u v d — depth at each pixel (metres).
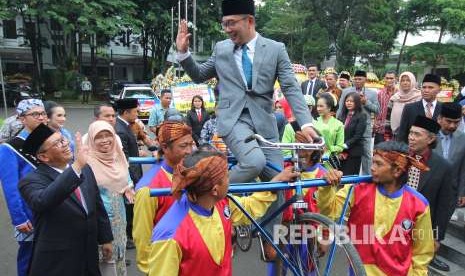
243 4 3.10
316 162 3.53
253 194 3.15
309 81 9.52
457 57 30.72
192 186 2.25
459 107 4.48
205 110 9.24
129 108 5.52
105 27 25.44
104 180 3.85
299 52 33.19
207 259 2.29
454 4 29.84
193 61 3.39
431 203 3.85
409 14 31.77
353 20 31.61
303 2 32.19
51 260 2.93
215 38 31.19
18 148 3.74
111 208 3.88
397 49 35.75
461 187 4.60
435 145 3.81
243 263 5.09
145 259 2.99
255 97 3.18
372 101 7.39
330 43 32.97
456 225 5.45
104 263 3.53
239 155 3.03
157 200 3.03
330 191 3.08
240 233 4.04
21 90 26.17
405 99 6.57
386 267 3.05
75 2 24.45
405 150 2.99
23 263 3.85
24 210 3.73
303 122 3.05
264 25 36.09
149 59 34.66
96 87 30.59
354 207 3.16
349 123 6.57
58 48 30.00
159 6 28.77
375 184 3.11
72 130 16.09
